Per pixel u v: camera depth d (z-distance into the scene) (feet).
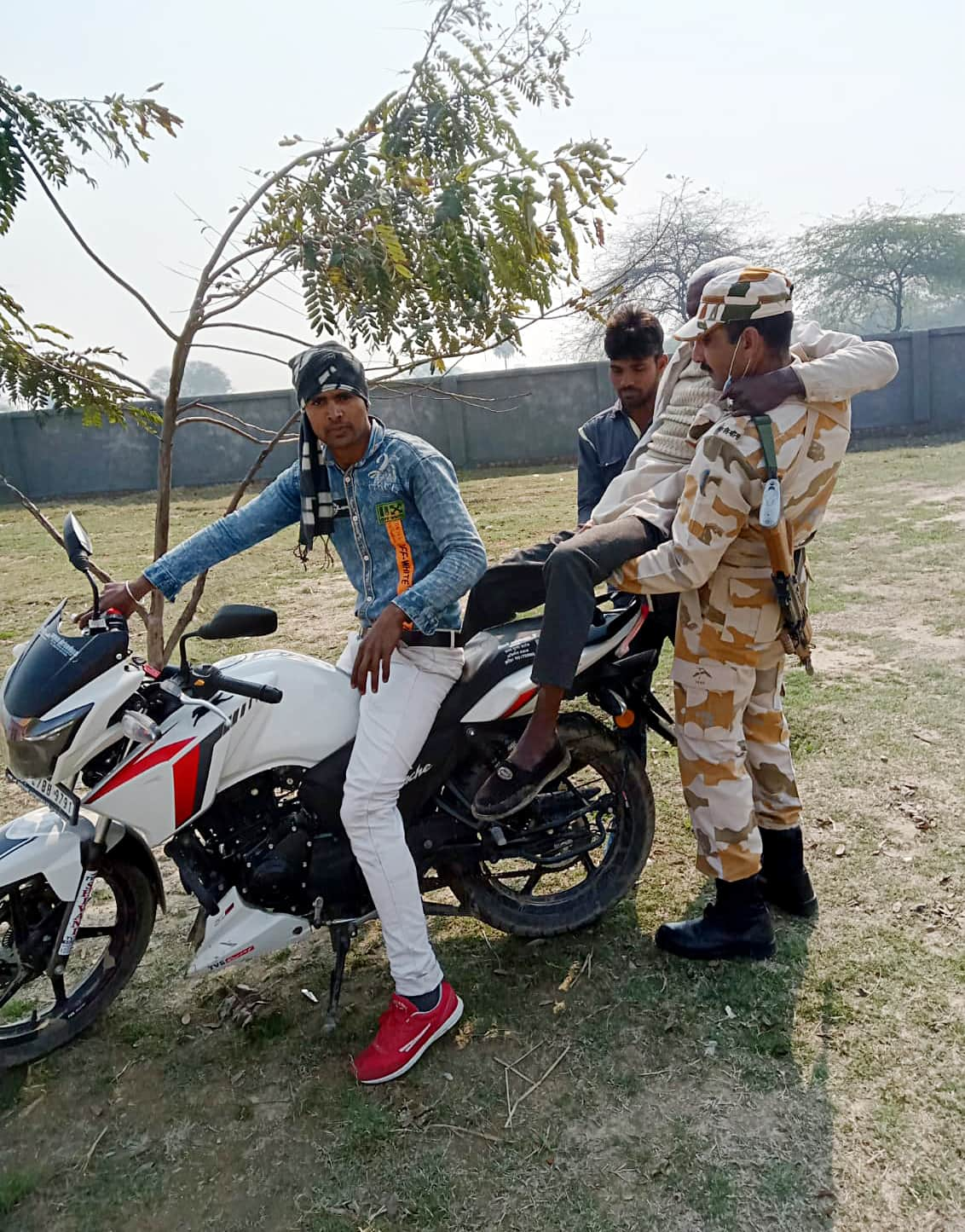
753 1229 6.79
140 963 10.27
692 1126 7.70
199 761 8.37
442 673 8.69
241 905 8.72
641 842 10.28
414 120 10.64
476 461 60.75
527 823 9.83
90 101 11.02
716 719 9.12
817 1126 7.60
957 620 19.35
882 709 15.06
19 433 59.06
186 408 12.68
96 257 11.44
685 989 9.27
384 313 10.87
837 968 9.36
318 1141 7.85
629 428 11.23
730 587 8.78
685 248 65.05
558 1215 7.02
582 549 8.14
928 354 57.36
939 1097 7.77
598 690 9.71
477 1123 7.90
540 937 10.10
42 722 7.84
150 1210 7.35
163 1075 8.71
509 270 10.52
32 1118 8.31
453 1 10.51
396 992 8.50
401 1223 7.06
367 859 8.35
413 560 8.52
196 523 44.91
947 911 10.08
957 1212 6.80
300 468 8.59
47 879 8.46
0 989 8.75
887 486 37.86
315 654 20.70
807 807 12.30
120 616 8.41
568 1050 8.64
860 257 99.91
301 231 11.05
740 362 8.16
